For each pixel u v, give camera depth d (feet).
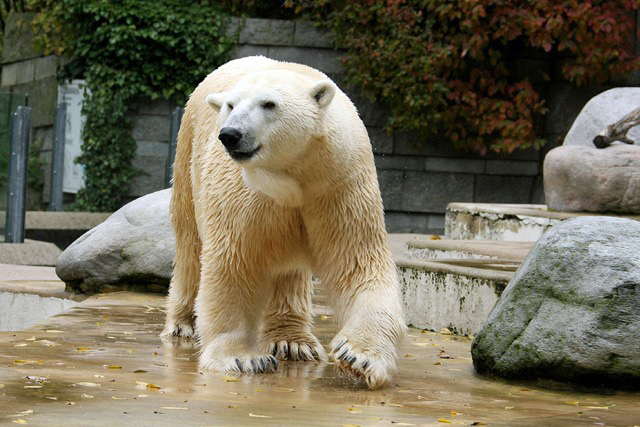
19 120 65.98
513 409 22.80
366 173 26.04
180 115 72.13
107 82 80.53
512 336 26.50
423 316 36.88
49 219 76.02
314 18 81.15
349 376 26.27
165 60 80.59
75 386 23.13
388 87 78.69
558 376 25.68
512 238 57.31
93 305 39.06
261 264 26.48
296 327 29.81
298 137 24.32
